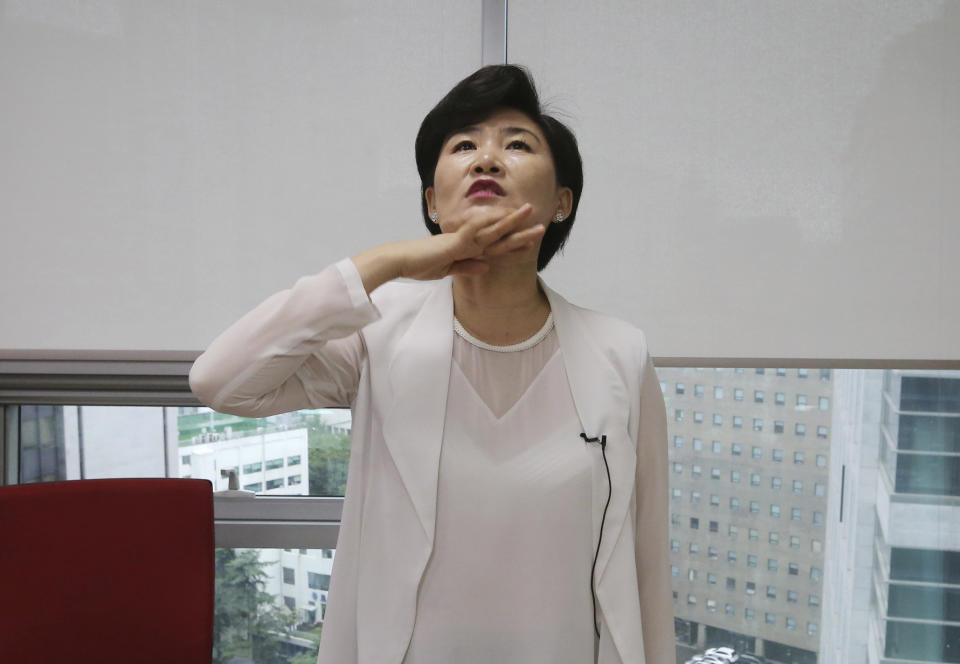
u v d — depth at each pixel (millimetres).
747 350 2293
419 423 1100
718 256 2279
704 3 2250
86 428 2545
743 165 2262
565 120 2291
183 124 2301
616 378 1169
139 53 2291
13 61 2295
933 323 2252
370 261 1038
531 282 1155
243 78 2297
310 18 2287
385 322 1171
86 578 1844
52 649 1813
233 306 2326
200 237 2316
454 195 1085
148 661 1866
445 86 2293
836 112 2240
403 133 2297
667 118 2270
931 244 2242
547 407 1142
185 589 1883
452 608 1072
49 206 2312
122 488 1877
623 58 2270
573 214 1240
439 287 1204
